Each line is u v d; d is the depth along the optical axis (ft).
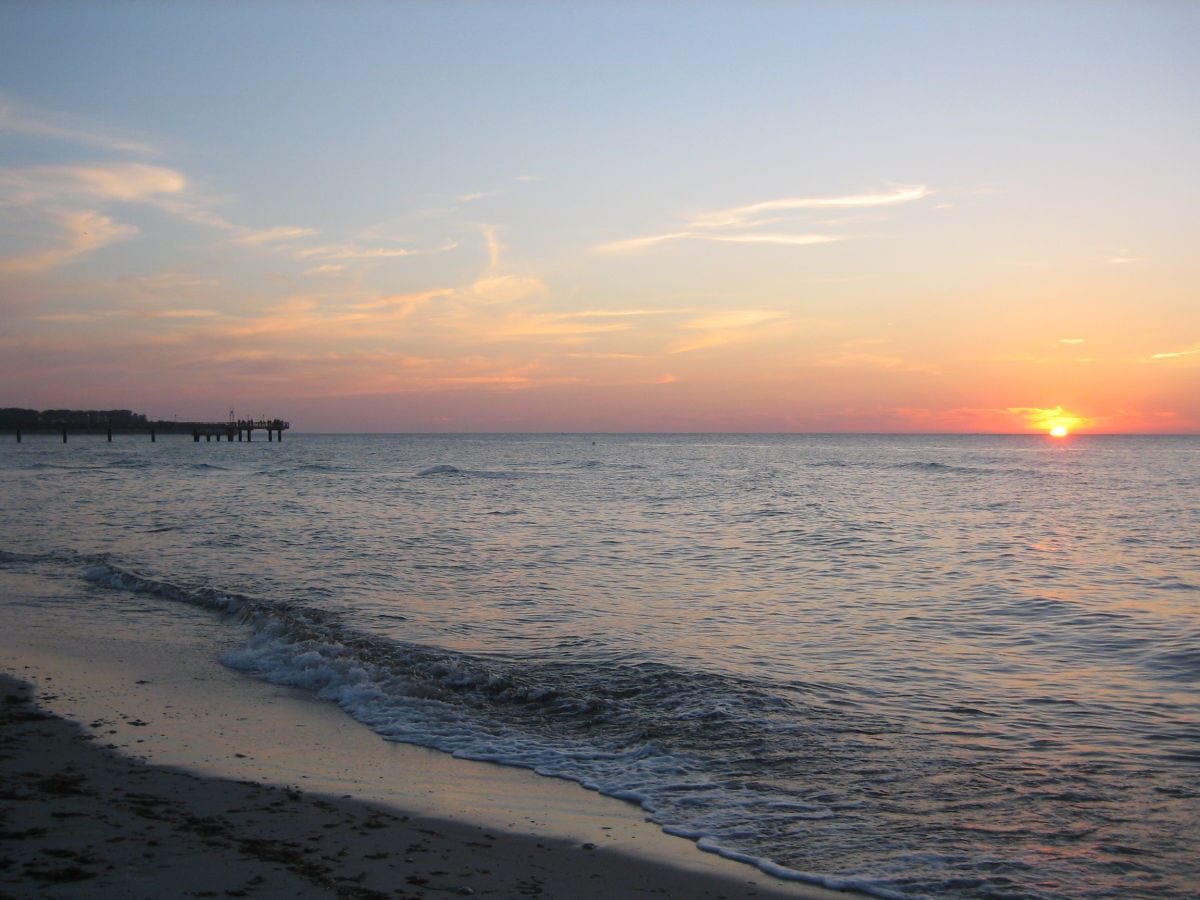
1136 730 32.35
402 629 48.85
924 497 149.59
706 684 38.29
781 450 448.24
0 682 37.11
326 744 30.96
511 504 132.87
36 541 85.76
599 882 20.92
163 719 32.96
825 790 27.09
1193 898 20.47
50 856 20.47
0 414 561.02
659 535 94.48
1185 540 91.04
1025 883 21.26
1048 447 516.73
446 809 25.23
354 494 150.41
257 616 50.31
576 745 31.40
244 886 19.42
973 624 50.83
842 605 56.34
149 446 448.65
